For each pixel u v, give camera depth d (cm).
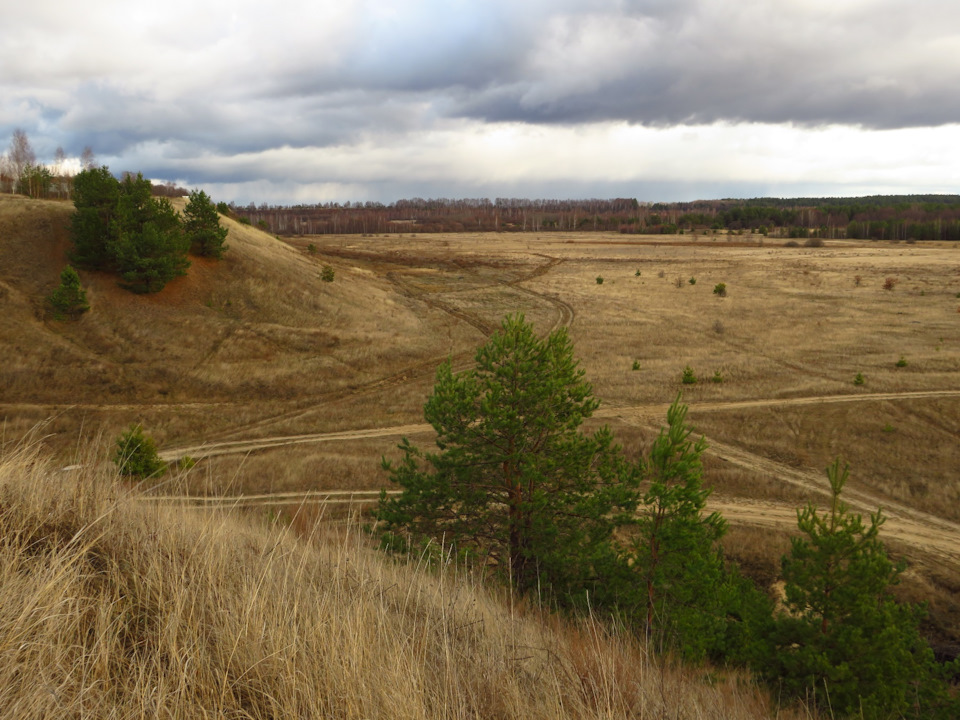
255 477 2339
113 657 217
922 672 977
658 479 1072
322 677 227
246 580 286
